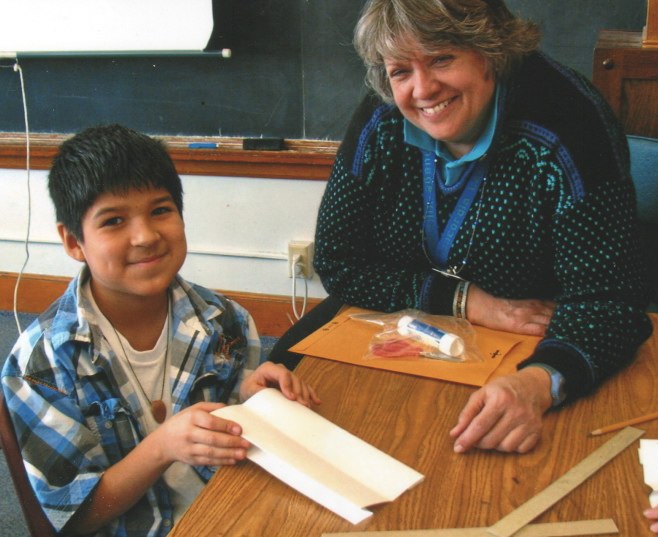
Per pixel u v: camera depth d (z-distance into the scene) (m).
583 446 0.83
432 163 1.17
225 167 2.42
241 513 0.71
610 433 0.85
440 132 1.06
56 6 2.37
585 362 0.95
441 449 0.83
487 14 1.00
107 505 0.90
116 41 2.35
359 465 0.78
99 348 0.98
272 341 2.61
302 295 2.58
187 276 2.68
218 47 2.27
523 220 1.11
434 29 0.96
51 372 0.94
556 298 1.16
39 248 2.82
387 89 1.13
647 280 1.11
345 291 1.29
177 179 1.07
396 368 1.02
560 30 2.00
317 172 2.33
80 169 0.97
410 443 0.84
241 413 0.86
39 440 0.91
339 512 0.70
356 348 1.09
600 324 1.01
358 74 2.21
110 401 0.98
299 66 2.26
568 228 1.06
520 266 1.17
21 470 0.85
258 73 2.31
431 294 1.21
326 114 2.29
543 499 0.72
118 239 0.97
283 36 2.24
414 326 1.11
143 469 0.87
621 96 1.53
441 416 0.90
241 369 1.17
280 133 2.37
